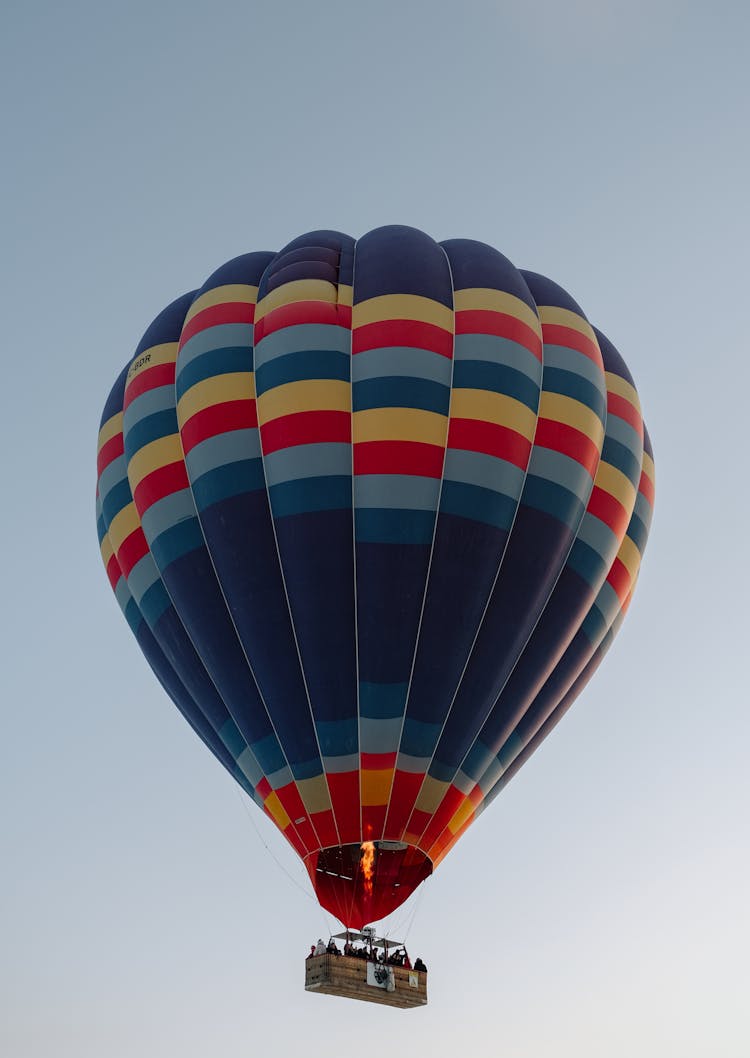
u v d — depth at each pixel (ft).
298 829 75.87
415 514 76.54
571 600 82.23
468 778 77.87
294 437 78.07
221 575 79.41
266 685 77.10
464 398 79.15
